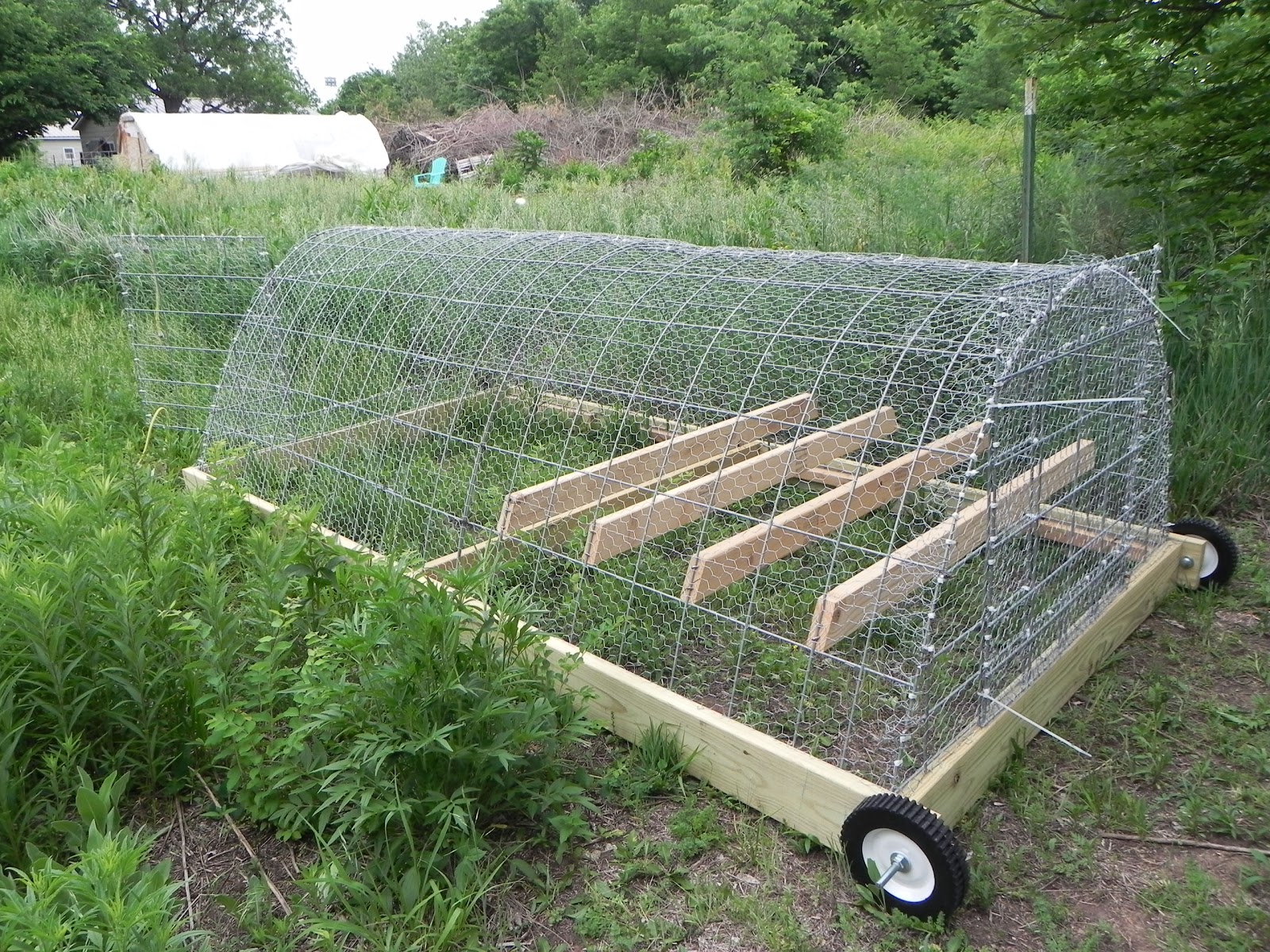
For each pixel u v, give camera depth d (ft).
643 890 9.00
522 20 144.56
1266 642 12.77
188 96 189.67
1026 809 9.77
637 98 88.22
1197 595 13.75
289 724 9.80
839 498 11.66
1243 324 17.62
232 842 9.73
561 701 10.16
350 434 15.43
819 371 11.88
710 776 10.20
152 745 10.07
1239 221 17.98
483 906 8.67
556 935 8.55
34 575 9.67
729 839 9.53
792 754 9.46
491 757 9.05
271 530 12.08
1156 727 11.02
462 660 9.26
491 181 65.87
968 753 9.46
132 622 9.81
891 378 10.39
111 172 53.11
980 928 8.55
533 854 9.38
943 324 10.44
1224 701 11.59
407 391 14.88
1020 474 10.02
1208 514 16.33
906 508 13.51
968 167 43.96
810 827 9.39
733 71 53.47
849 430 12.57
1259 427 17.10
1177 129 18.52
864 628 12.03
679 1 106.52
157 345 23.26
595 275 14.02
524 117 85.10
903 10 20.52
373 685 8.69
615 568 13.52
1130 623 12.85
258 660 10.75
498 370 13.80
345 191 45.37
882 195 31.19
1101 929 8.48
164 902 6.50
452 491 14.16
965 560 9.36
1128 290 11.96
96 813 7.78
